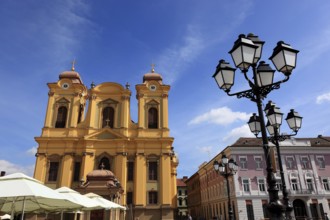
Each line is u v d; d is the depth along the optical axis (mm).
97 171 37906
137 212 41344
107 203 22812
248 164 48500
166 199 42156
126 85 49406
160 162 44531
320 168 49250
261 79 8891
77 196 16672
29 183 10680
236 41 8227
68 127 46000
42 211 17312
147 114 47812
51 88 48344
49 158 43875
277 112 13242
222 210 53875
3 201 11727
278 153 13461
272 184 7496
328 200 47062
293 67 8094
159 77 50906
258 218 44719
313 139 56469
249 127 13812
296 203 47094
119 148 44656
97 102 48281
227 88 8820
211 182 62812
